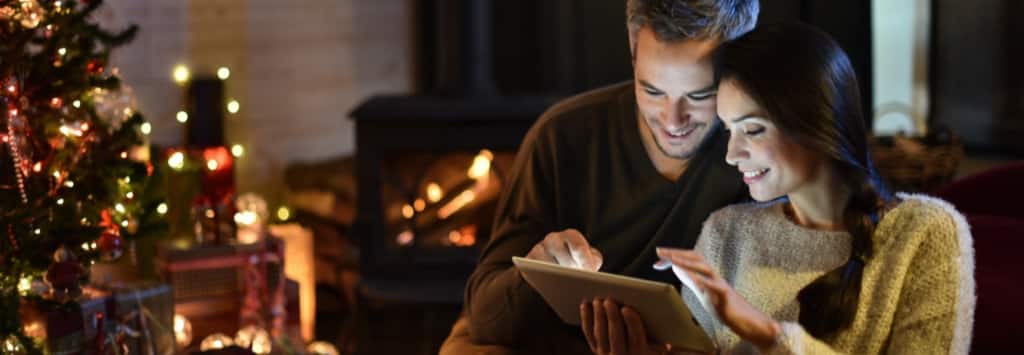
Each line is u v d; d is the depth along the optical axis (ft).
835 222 5.98
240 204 11.82
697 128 6.56
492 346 7.18
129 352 8.75
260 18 14.70
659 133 6.63
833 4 12.10
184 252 10.89
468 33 13.32
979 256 7.17
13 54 7.77
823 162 5.76
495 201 13.79
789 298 6.08
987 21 13.65
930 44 14.30
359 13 15.69
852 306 5.79
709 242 6.44
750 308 5.47
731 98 5.73
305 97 15.26
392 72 16.16
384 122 12.86
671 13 6.22
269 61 14.84
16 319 7.49
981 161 13.64
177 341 9.91
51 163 8.24
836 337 5.86
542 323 6.95
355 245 13.82
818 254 6.02
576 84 14.71
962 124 14.06
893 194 5.95
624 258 7.20
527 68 14.99
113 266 11.39
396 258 13.15
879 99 14.78
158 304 9.02
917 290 5.71
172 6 13.92
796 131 5.59
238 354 9.00
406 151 12.95
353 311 13.53
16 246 7.76
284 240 11.78
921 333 5.66
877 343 5.77
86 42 8.37
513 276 6.87
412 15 16.25
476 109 12.77
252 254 11.12
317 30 15.30
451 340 7.58
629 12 6.52
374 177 13.01
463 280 13.19
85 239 8.03
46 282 8.11
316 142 15.51
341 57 15.58
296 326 11.77
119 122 9.05
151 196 9.40
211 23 14.30
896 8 14.56
